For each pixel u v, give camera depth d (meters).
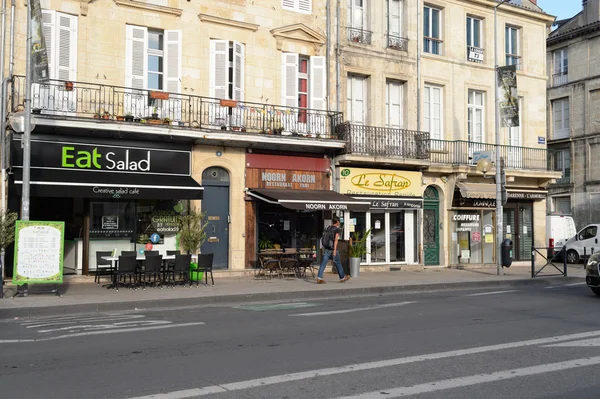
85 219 17.05
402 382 6.07
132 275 15.73
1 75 16.08
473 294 14.99
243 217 19.47
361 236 22.06
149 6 18.25
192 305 13.14
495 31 21.84
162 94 17.70
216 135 18.31
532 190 26.22
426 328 9.38
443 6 24.67
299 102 21.34
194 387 5.88
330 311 11.64
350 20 22.56
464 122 25.02
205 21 19.19
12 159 15.88
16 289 14.37
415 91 23.69
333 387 5.88
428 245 23.86
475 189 23.89
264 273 18.72
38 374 6.43
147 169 17.80
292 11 21.03
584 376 6.31
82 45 17.25
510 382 6.07
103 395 5.61
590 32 34.66
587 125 34.88
